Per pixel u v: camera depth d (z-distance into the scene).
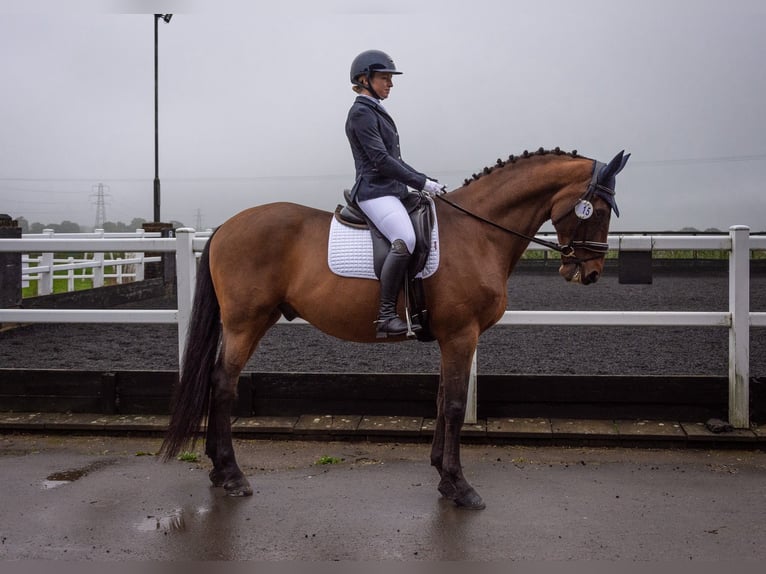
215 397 4.25
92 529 3.64
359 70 4.12
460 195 4.29
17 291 9.57
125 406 5.48
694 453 4.80
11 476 4.45
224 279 4.26
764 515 3.77
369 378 5.27
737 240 4.92
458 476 3.96
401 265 3.93
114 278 17.62
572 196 4.09
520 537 3.51
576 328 10.02
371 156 4.00
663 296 13.62
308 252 4.21
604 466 4.57
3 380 5.54
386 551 3.37
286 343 8.70
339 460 4.72
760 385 5.06
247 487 4.12
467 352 4.06
